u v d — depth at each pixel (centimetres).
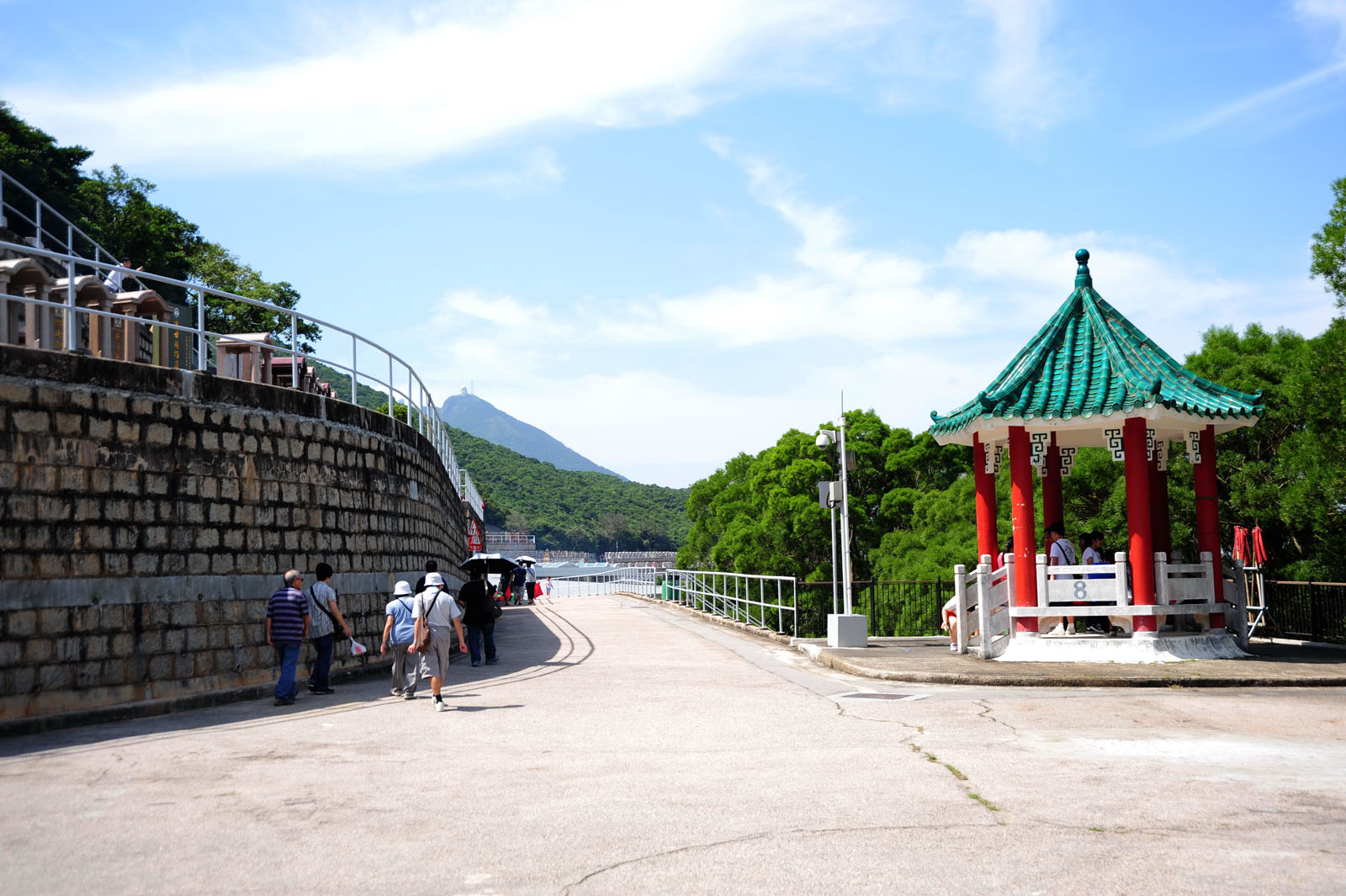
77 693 1178
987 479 1808
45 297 1360
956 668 1488
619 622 2989
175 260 4606
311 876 563
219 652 1372
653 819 682
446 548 2928
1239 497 2739
